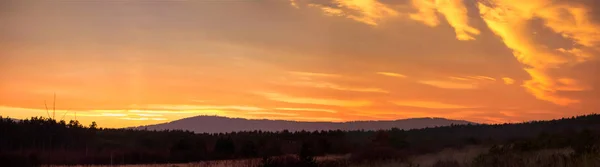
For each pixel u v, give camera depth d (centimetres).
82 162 4488
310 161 2417
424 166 2255
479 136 7444
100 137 6438
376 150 3503
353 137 6644
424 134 8175
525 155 1823
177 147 5781
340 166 2989
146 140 6844
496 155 1767
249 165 2942
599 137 2144
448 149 4938
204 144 5988
